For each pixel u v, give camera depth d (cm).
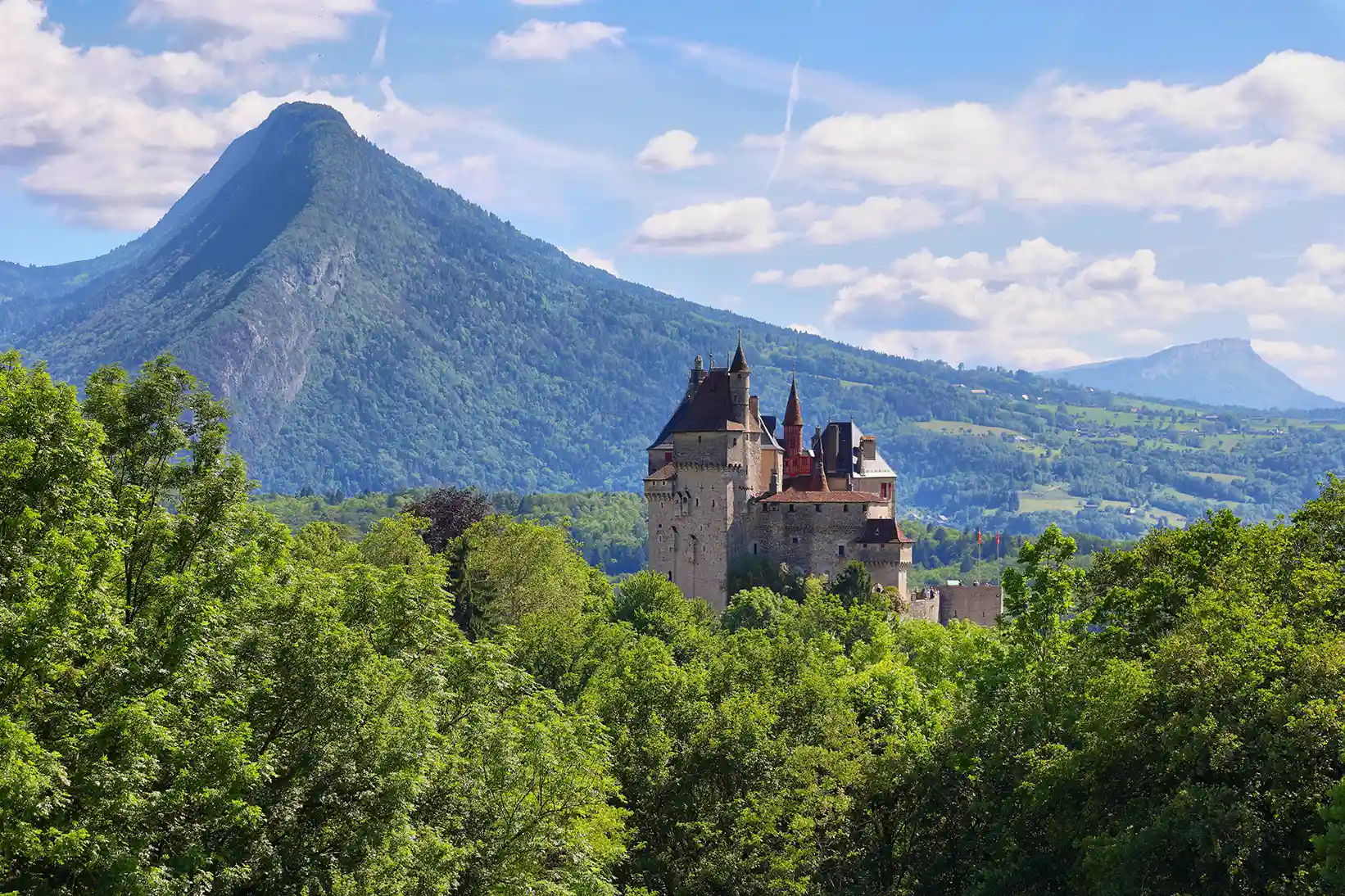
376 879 5450
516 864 6238
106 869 4622
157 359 6556
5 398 5378
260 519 7262
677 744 8488
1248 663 7044
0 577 4859
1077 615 9988
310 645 5847
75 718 4812
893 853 8550
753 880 7694
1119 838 6650
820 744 8844
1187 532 10106
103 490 5575
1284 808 6525
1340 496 9106
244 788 5094
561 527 17062
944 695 10562
